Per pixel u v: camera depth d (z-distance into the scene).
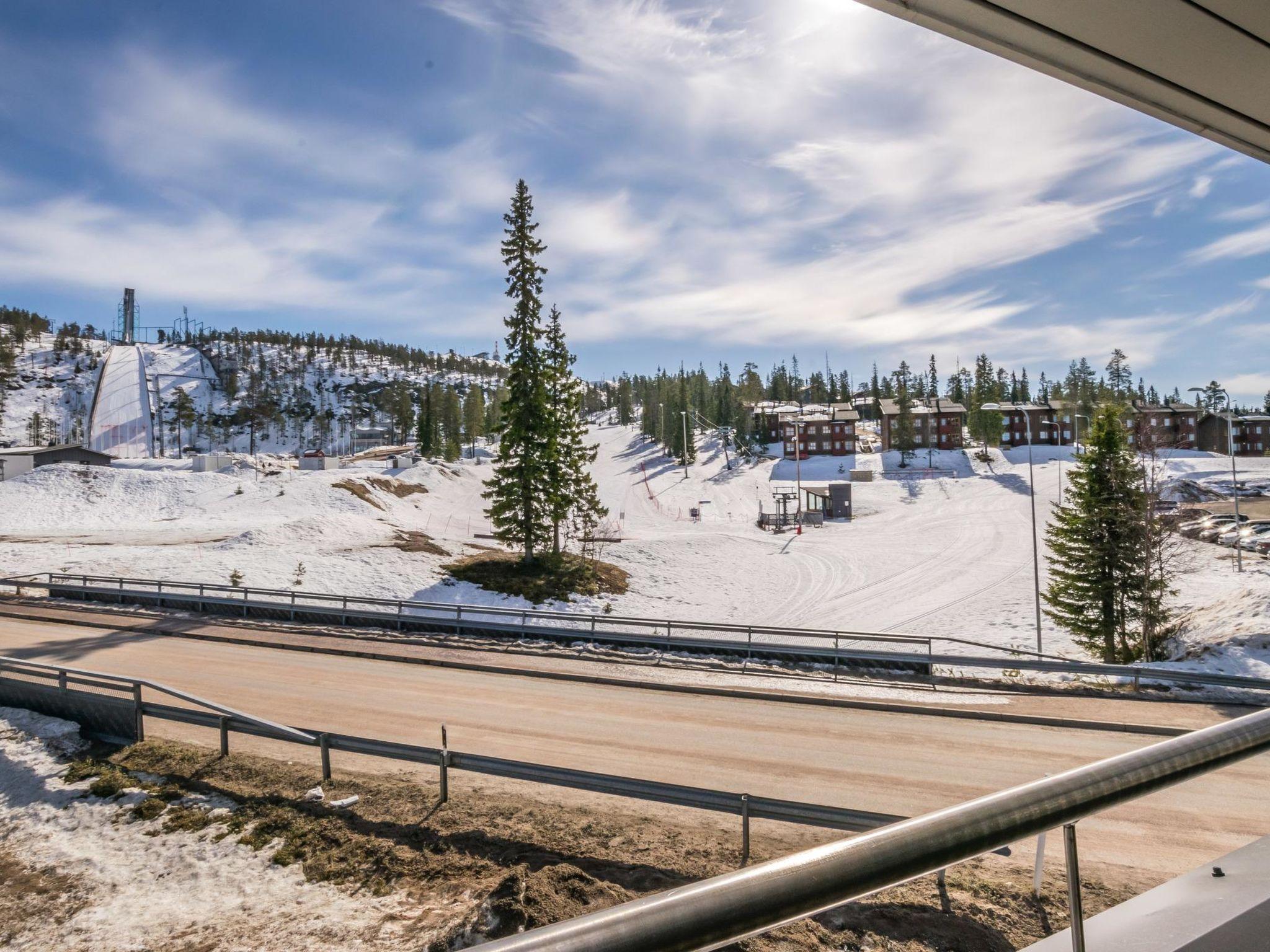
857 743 15.07
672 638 23.34
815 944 8.05
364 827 11.32
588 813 11.65
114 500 66.12
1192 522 55.88
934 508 81.56
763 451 132.38
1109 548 29.55
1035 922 8.55
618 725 16.12
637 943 1.04
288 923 9.29
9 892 10.34
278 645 23.88
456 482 94.44
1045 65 2.71
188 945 9.01
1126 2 2.26
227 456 85.81
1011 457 118.69
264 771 13.34
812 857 1.26
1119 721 16.25
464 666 21.28
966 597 44.56
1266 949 1.61
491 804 11.90
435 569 42.38
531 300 41.88
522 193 41.53
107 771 13.62
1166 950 1.64
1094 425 31.34
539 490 43.62
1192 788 12.44
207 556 41.41
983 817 1.45
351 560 42.50
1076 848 1.66
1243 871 2.05
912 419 122.62
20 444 177.75
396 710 17.22
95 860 10.96
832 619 40.69
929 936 8.22
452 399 153.12
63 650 23.33
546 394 42.66
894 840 1.33
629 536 66.75
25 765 13.98
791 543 62.56
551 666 21.28
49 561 41.12
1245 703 17.53
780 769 13.61
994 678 20.72
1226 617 26.50
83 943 9.15
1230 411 45.75
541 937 1.01
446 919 9.09
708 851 10.40
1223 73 2.70
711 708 17.52
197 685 19.30
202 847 11.14
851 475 104.38
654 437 158.12
